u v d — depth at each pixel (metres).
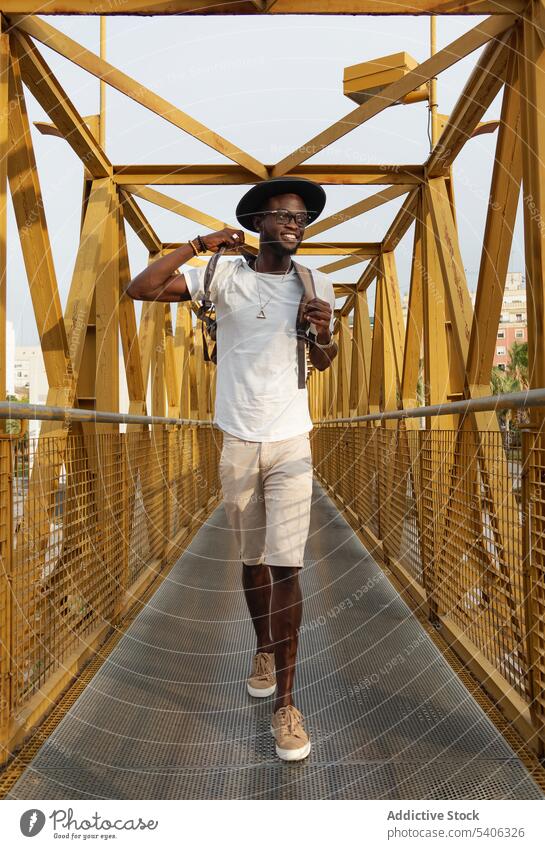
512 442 2.09
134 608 3.43
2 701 1.83
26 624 2.00
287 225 2.00
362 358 6.61
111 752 1.91
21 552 1.95
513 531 2.08
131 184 3.64
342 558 4.70
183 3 2.29
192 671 2.54
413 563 3.65
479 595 2.50
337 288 6.89
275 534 1.98
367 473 5.43
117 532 3.23
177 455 5.37
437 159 3.41
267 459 2.00
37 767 1.82
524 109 2.14
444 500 2.96
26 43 2.35
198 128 3.24
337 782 1.75
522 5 2.14
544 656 1.83
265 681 2.29
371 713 2.16
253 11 2.30
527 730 1.92
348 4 2.29
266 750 1.92
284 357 2.03
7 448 1.84
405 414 3.63
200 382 7.62
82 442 2.79
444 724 2.07
